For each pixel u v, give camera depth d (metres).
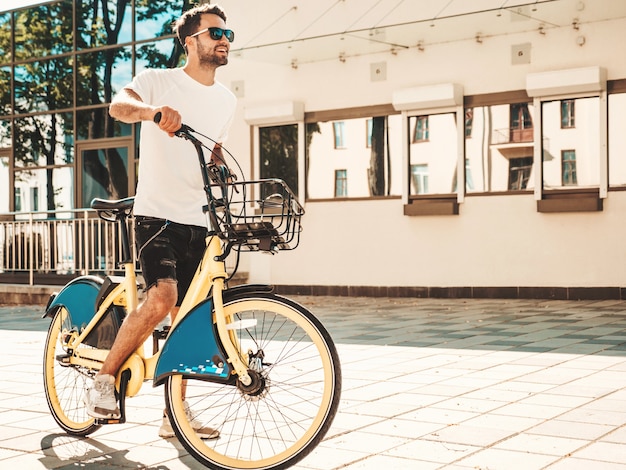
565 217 11.34
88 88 15.16
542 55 11.48
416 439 3.70
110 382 3.38
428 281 12.38
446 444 3.60
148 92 3.49
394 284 12.68
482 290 11.96
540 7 10.27
